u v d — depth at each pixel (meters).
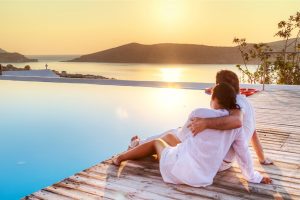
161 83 8.68
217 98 2.23
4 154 4.59
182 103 6.99
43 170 4.04
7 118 6.51
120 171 2.50
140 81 8.91
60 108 7.11
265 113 4.74
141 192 2.14
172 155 2.26
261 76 10.28
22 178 3.79
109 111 6.82
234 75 2.42
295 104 5.42
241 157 2.23
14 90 8.69
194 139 2.19
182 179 2.20
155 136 2.84
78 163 4.26
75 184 2.27
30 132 5.68
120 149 4.82
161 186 2.23
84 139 5.27
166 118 6.28
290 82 9.88
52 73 12.97
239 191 2.15
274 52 7.22
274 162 2.71
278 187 2.22
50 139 5.29
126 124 6.04
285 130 3.74
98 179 2.35
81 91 8.38
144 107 6.94
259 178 2.27
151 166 2.59
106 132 5.64
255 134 2.59
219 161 2.22
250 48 11.58
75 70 53.22
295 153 2.93
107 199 2.04
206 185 2.22
